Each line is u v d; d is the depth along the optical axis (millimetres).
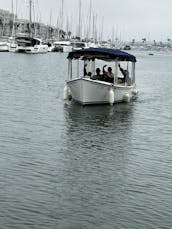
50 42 162250
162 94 52781
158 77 82375
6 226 15367
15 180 19578
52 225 15625
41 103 40312
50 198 17812
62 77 68312
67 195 18188
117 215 16578
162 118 35500
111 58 39750
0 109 36594
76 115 35000
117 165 22391
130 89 43406
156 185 19688
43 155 23578
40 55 134125
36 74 72312
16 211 16500
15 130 29047
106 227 15656
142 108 40000
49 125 31031
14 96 44438
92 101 39219
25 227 15367
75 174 20766
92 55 40031
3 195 17844
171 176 20938
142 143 27016
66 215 16406
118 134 29125
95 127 30984
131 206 17406
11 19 157125
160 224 16000
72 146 25594
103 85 38500
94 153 24375
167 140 28016
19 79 62125
